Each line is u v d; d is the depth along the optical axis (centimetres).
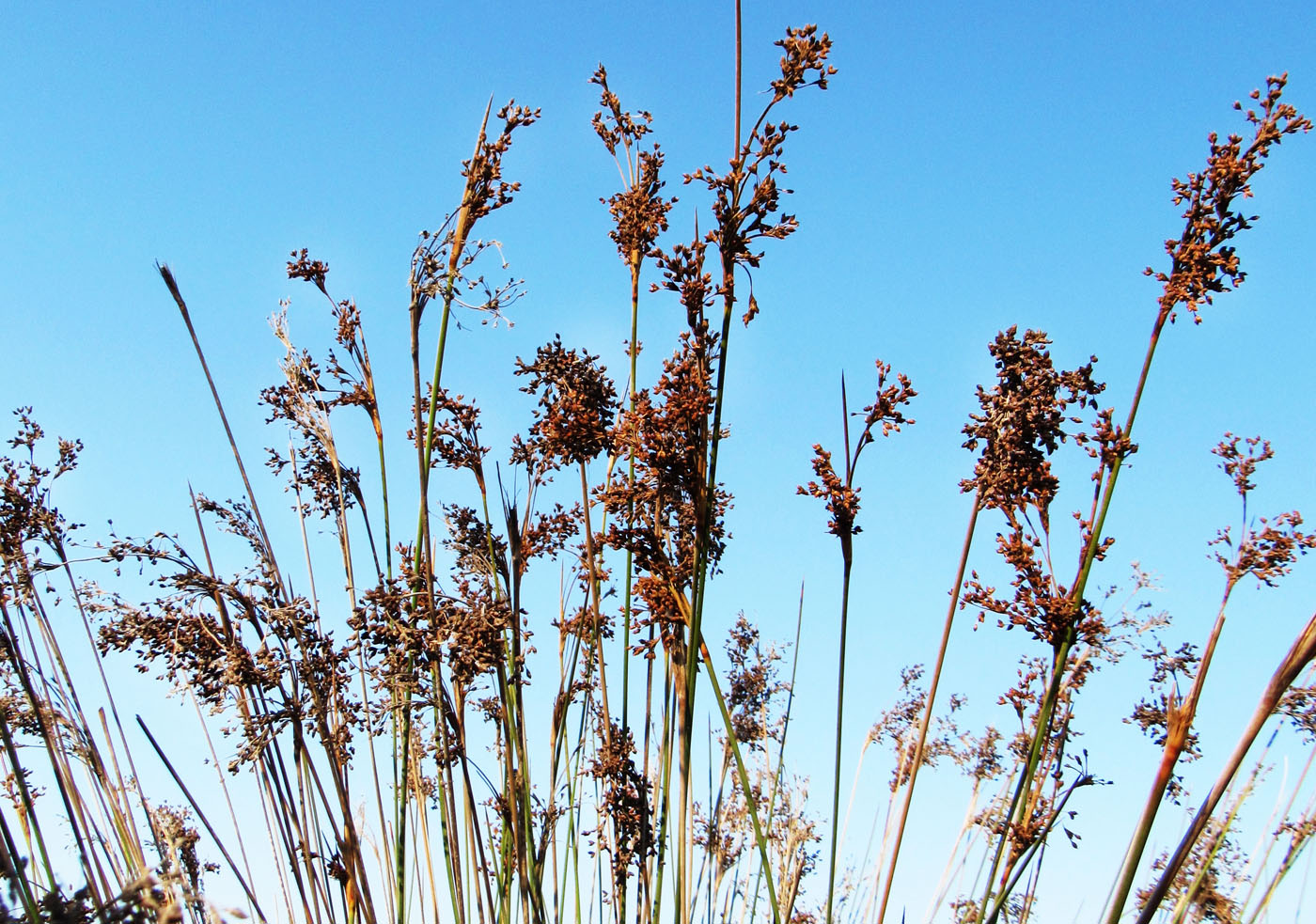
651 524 81
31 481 81
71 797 78
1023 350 76
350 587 87
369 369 89
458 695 82
